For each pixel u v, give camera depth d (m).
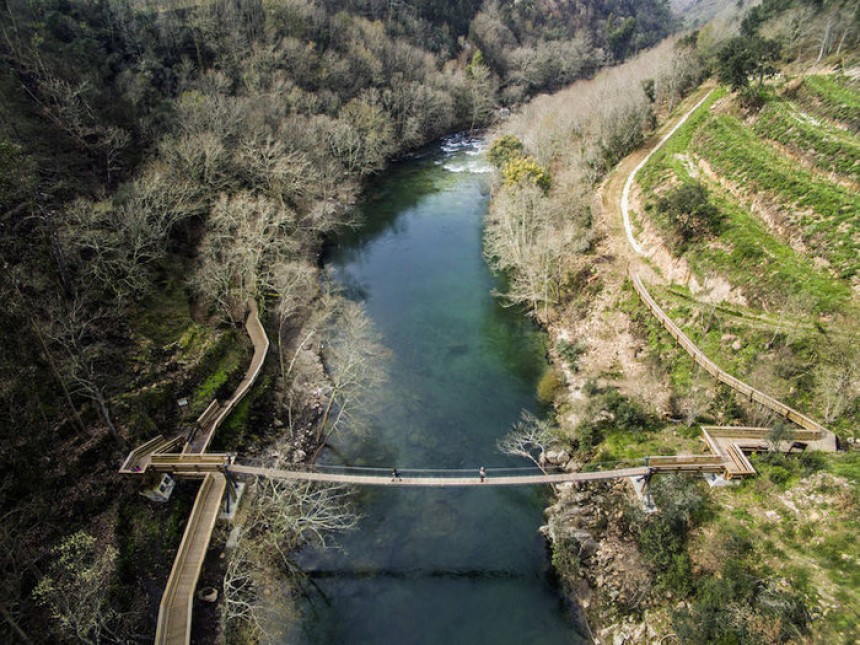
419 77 127.50
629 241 66.81
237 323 57.53
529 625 34.59
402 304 68.00
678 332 51.22
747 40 79.56
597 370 54.56
